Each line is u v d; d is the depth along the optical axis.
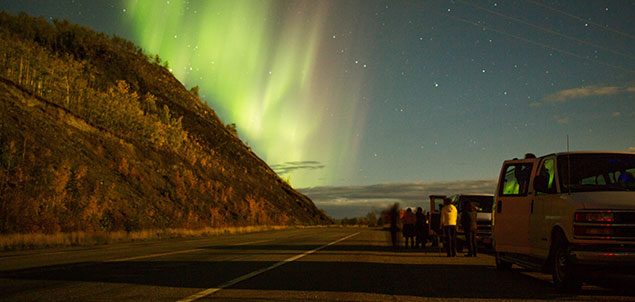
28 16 111.75
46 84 69.31
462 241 21.41
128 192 47.00
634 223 9.00
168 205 52.03
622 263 8.93
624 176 10.48
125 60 113.56
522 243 11.87
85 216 36.81
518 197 12.35
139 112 78.25
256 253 18.98
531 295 9.34
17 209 31.23
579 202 9.43
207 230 47.97
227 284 10.37
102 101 74.38
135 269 12.95
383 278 11.69
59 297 8.59
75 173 41.22
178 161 68.38
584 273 9.17
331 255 18.34
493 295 9.32
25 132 41.41
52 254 18.31
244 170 99.06
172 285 10.15
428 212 28.23
